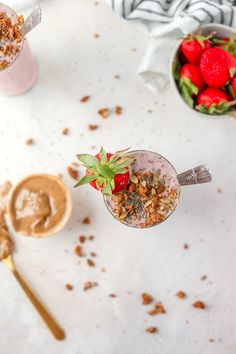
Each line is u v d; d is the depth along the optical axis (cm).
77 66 54
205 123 53
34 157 54
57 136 54
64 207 52
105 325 53
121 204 48
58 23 54
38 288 53
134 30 54
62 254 53
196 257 53
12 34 46
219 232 53
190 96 50
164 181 48
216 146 53
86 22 54
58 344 53
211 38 51
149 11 51
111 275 53
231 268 53
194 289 53
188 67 49
